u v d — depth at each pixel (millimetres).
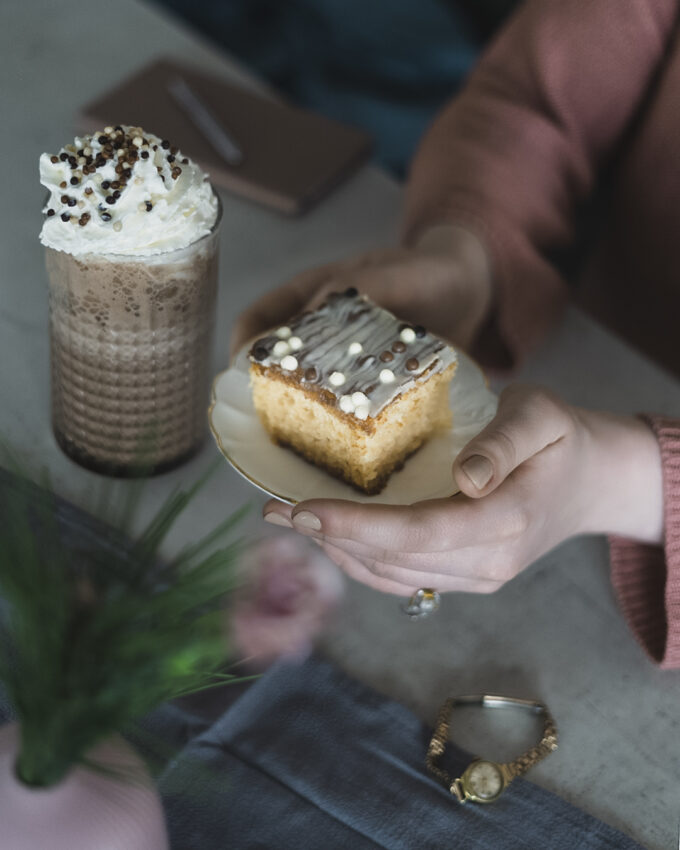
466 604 775
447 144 988
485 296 935
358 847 657
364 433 726
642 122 1006
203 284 749
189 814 657
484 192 953
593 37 972
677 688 749
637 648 766
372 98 1699
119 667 549
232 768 675
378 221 1025
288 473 761
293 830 659
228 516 802
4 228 975
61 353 764
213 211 745
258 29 1845
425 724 706
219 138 1021
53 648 544
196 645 562
